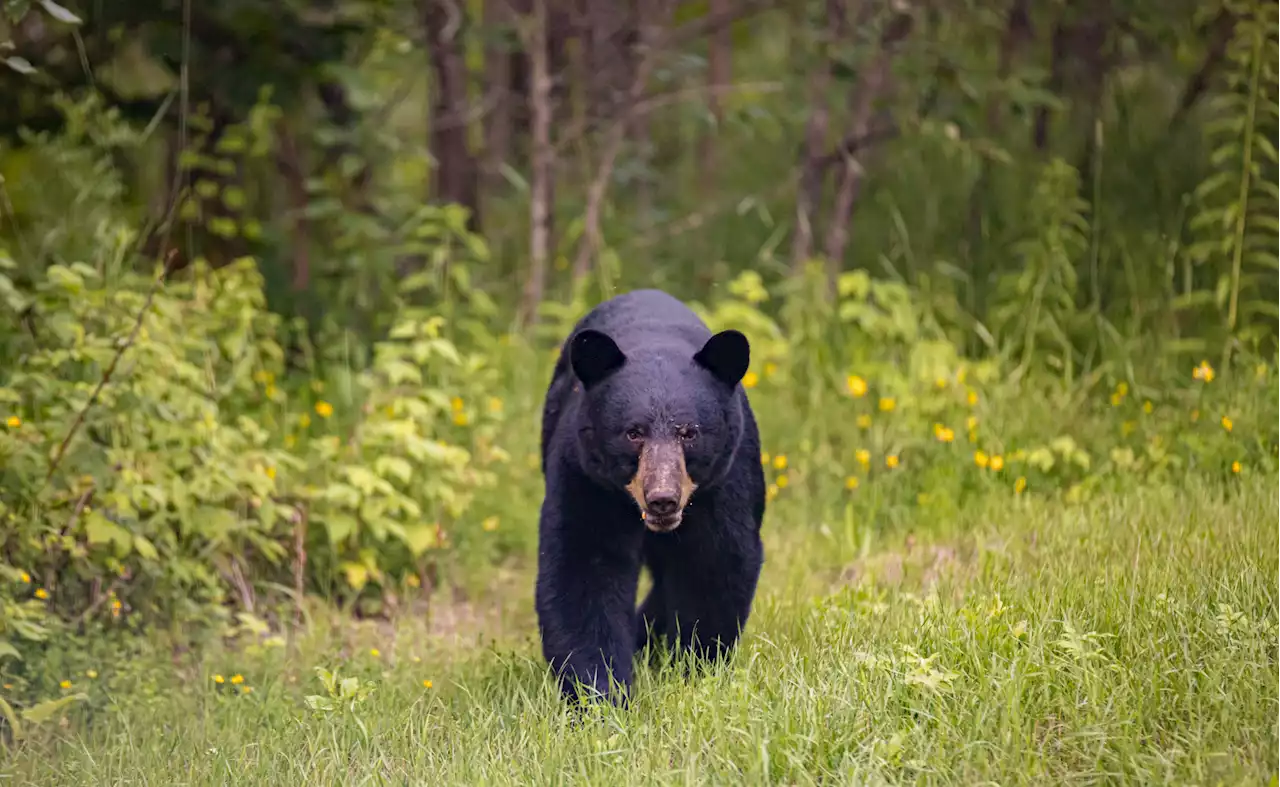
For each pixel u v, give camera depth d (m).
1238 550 7.73
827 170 16.94
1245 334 12.06
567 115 18.31
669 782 5.75
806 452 12.13
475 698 7.55
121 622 9.23
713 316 13.76
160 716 8.13
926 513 10.92
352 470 10.35
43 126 13.86
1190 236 14.39
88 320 10.10
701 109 16.45
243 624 9.60
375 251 14.49
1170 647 6.47
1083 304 14.29
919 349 12.77
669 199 19.41
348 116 15.29
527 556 11.66
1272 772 5.40
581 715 6.96
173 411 9.88
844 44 14.91
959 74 14.49
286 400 12.80
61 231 12.23
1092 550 8.48
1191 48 15.30
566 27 17.20
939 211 16.25
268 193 16.56
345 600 10.73
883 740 5.91
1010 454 11.51
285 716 7.71
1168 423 11.40
